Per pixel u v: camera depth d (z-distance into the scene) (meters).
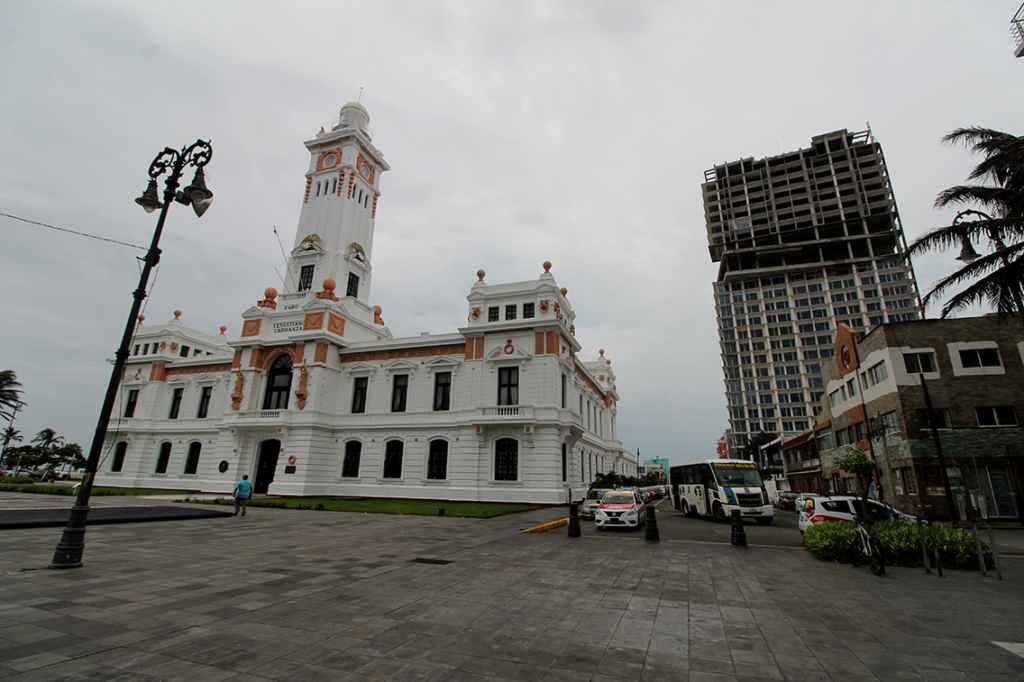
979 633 7.61
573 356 44.19
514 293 39.44
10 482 47.47
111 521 18.62
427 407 40.16
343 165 51.84
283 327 45.31
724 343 113.31
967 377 27.98
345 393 43.09
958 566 12.82
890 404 29.78
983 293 18.33
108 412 11.69
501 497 35.56
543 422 35.66
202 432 46.81
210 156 13.68
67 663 5.72
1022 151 17.08
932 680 5.84
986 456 26.72
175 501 30.94
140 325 54.59
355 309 48.50
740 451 105.88
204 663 5.88
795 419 103.19
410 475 39.06
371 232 54.69
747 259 118.75
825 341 105.25
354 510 27.92
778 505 43.28
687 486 31.92
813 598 9.67
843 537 13.76
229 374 47.59
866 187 115.31
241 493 23.73
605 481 44.66
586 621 7.95
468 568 12.05
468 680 5.59
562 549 15.52
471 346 39.56
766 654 6.62
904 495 29.00
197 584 9.73
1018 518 25.58
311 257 49.72
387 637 6.96
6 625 6.97
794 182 122.62
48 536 14.66
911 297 102.56
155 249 12.92
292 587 9.68
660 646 6.86
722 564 13.29
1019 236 18.42
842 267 110.31
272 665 5.87
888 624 8.03
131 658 5.95
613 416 69.44
